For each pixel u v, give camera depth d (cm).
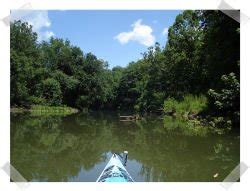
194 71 3000
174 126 1922
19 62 3816
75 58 5728
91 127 2117
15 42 4131
